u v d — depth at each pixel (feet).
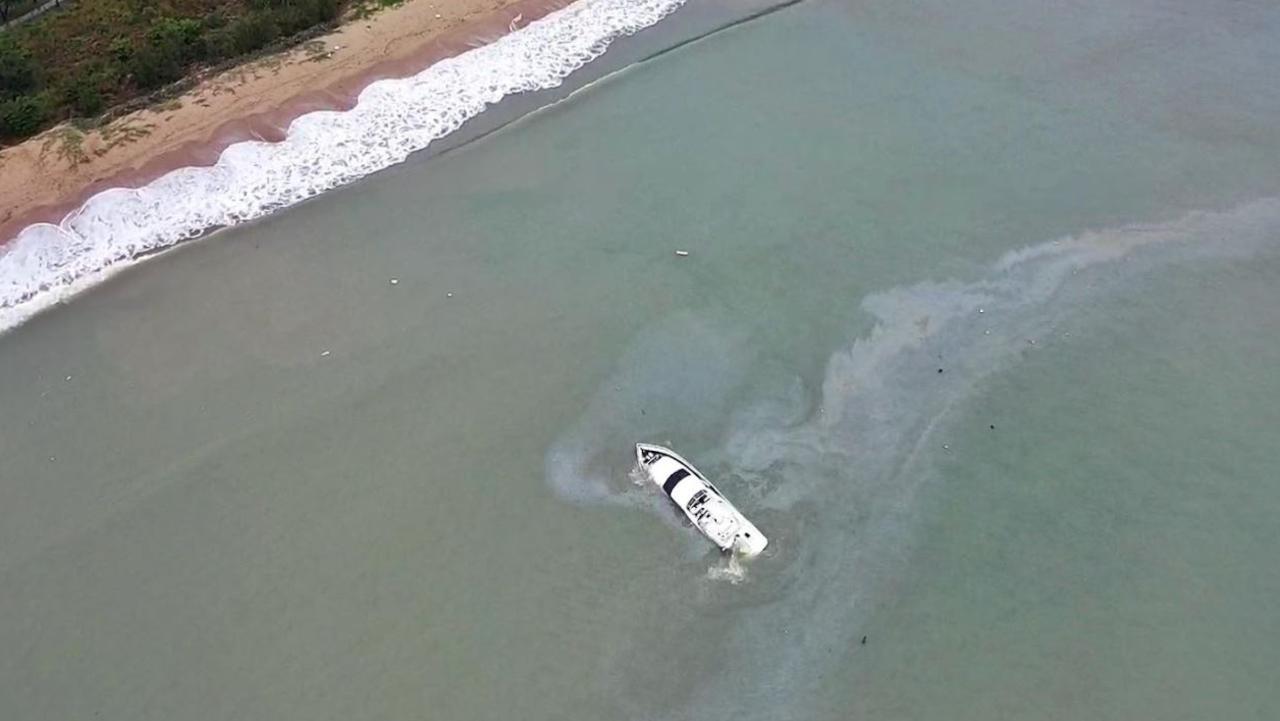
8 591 136.67
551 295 169.58
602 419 151.64
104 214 184.55
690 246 176.35
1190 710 118.73
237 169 193.77
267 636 130.21
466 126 206.18
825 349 159.33
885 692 122.31
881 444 147.13
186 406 157.17
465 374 158.61
